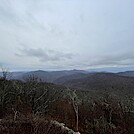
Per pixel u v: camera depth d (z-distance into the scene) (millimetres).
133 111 41375
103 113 40000
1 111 26125
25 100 30312
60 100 36656
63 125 24234
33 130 20328
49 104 33000
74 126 31375
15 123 21078
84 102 40719
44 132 20609
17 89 30703
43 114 28391
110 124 36812
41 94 32219
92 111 38938
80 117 35562
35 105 30016
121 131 36375
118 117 40125
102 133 34062
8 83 31438
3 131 19547
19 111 26719
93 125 35062
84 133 31234
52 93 35594
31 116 23828
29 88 32031
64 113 33406
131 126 38062
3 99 27781
